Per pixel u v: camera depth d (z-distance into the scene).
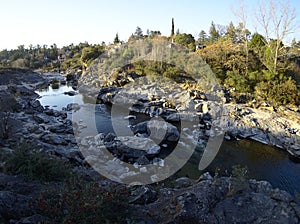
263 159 15.14
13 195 6.34
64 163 10.59
